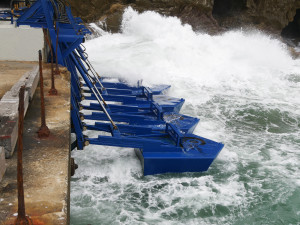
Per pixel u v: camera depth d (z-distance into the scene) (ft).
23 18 37.04
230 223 27.02
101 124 35.32
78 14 108.58
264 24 126.62
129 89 58.23
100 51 79.46
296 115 55.16
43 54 35.45
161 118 43.60
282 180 33.88
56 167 13.87
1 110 16.02
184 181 33.01
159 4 106.63
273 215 28.22
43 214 10.78
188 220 27.14
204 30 113.39
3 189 11.98
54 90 24.02
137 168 34.42
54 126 18.17
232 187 32.30
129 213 27.66
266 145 42.73
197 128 47.16
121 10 101.35
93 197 29.68
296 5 129.70
